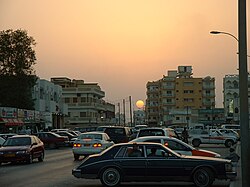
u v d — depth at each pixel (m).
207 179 15.07
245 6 9.77
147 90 141.25
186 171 15.11
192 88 127.88
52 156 33.62
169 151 15.43
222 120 114.19
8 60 64.69
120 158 15.42
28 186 15.98
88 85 121.50
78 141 29.66
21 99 65.69
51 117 78.94
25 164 26.23
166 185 16.17
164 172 15.13
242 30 9.75
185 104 127.81
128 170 15.27
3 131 56.53
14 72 64.31
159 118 133.50
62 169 22.73
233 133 47.72
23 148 26.30
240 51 9.73
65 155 34.72
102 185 16.06
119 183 15.32
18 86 64.19
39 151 28.11
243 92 9.62
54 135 47.19
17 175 20.00
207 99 128.12
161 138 19.42
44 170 22.28
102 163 15.40
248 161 9.41
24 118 61.59
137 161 15.29
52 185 16.23
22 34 65.75
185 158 15.27
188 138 48.00
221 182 17.41
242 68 9.68
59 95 93.12
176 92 128.38
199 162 15.14
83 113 113.50
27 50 65.62
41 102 78.12
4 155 25.86
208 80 128.75
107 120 127.38
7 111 56.19
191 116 117.56
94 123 115.19
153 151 15.45
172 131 30.27
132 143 15.70
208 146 48.06
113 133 38.91
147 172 15.19
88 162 15.54
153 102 139.75
